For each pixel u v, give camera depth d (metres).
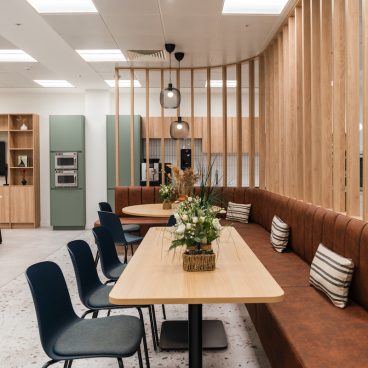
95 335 1.65
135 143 6.87
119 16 3.77
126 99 7.52
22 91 7.32
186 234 1.88
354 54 2.60
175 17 3.82
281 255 3.36
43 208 7.51
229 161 7.65
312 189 3.36
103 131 7.16
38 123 7.38
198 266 1.85
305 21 3.53
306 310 2.04
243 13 3.78
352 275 2.11
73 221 6.96
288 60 4.09
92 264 2.25
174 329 2.60
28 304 3.18
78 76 6.18
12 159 7.26
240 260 2.08
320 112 3.33
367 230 2.06
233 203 5.50
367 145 2.35
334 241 2.46
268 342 2.11
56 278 1.74
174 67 5.78
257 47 4.84
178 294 1.51
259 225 5.00
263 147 5.32
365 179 2.35
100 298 2.09
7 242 5.83
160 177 7.00
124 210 4.33
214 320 2.76
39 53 4.97
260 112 5.28
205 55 5.16
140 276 1.78
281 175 4.35
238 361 2.21
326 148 3.12
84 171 7.04
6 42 4.58
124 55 5.13
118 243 3.58
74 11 3.65
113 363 2.21
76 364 2.20
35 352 2.33
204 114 7.60
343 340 1.67
